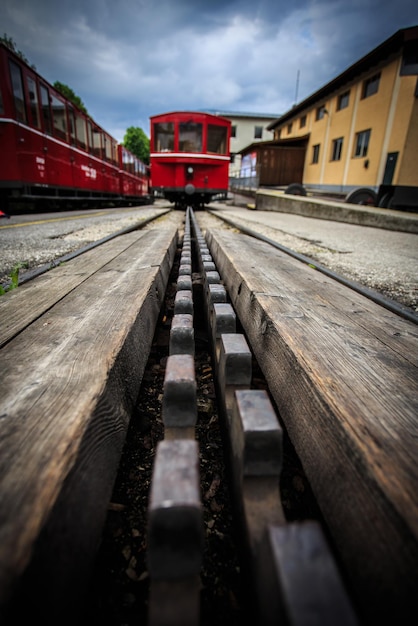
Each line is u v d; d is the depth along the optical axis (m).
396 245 6.23
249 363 1.05
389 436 0.79
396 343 1.33
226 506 1.18
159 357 2.29
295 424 1.12
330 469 0.85
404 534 0.58
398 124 15.27
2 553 0.50
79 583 0.65
